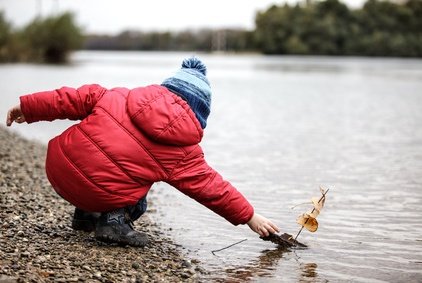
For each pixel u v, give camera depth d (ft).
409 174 19.24
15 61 118.93
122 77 69.92
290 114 38.73
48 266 9.81
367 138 27.89
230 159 22.03
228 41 275.39
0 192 14.85
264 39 261.03
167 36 278.26
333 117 37.11
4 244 10.79
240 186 17.42
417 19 253.24
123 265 10.28
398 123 34.01
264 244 12.15
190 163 11.21
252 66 136.56
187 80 11.36
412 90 61.82
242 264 10.89
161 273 10.13
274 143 26.18
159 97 11.00
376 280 10.11
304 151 24.00
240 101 48.16
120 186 10.85
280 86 67.10
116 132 10.84
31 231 11.82
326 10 258.16
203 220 13.88
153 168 10.98
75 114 11.36
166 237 12.44
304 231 13.01
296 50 253.03
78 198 11.03
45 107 11.25
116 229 11.25
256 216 11.73
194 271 10.41
